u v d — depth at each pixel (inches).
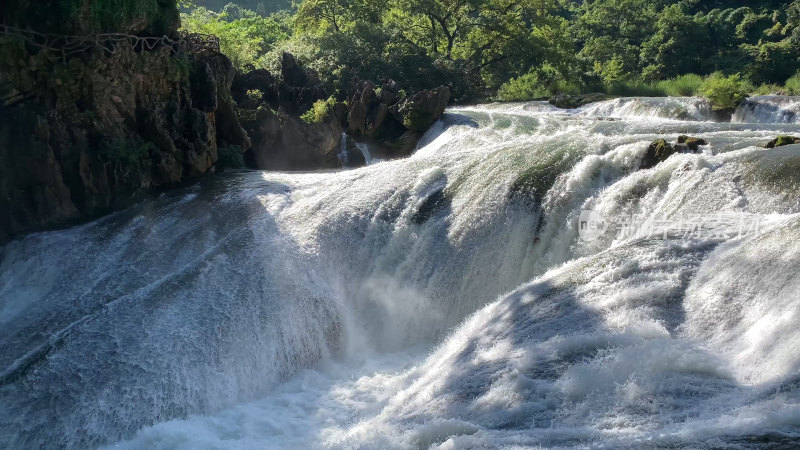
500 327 517.0
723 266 480.4
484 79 2175.2
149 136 862.5
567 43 2081.7
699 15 2726.4
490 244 669.9
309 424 523.8
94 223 781.3
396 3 2091.5
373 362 633.0
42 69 773.9
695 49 2421.3
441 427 410.9
